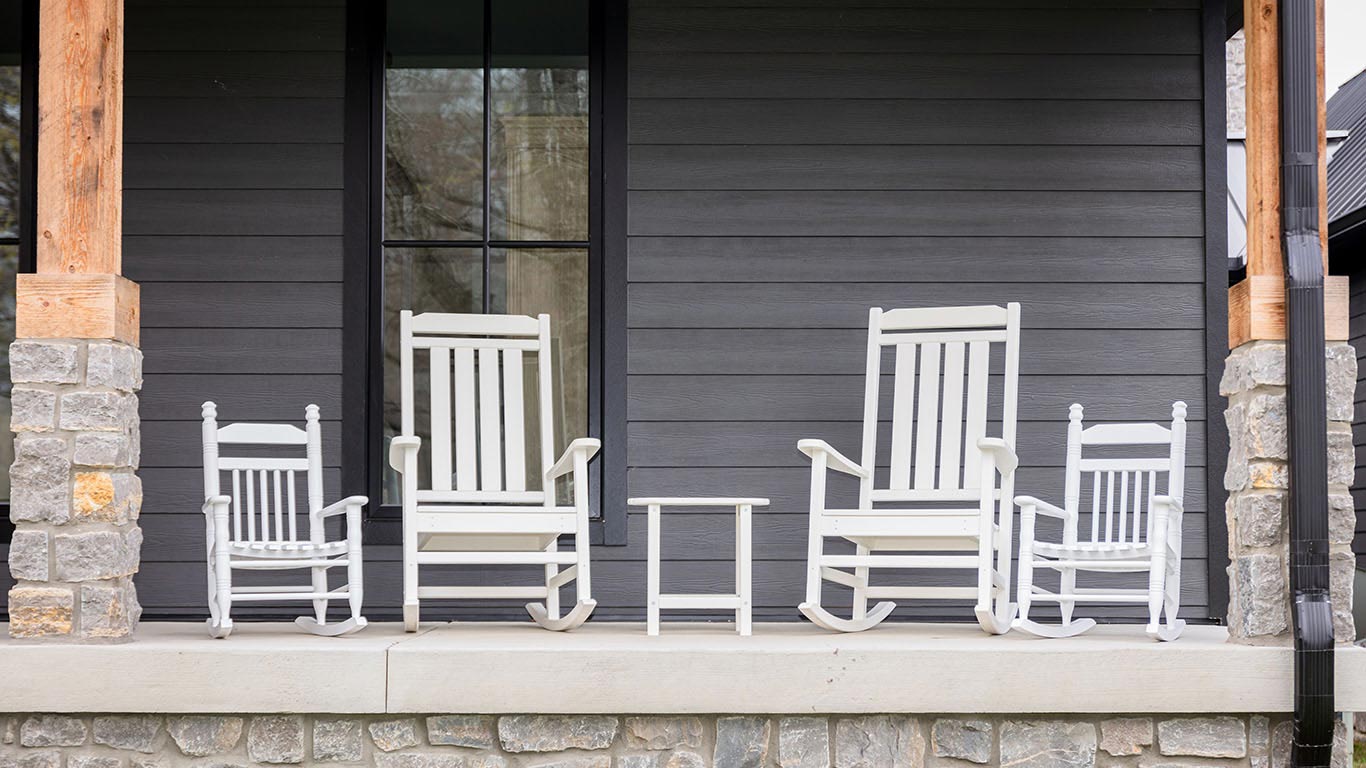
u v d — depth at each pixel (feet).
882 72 15.75
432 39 15.64
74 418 11.24
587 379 15.60
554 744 11.24
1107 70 15.81
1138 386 15.65
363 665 11.05
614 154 15.51
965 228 15.67
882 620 15.15
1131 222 15.74
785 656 11.21
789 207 15.64
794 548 15.48
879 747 11.34
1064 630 12.69
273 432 13.58
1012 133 15.75
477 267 15.56
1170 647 11.45
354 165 15.42
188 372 15.33
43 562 11.18
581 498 12.84
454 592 13.58
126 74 15.47
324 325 15.39
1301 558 11.37
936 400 14.07
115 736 11.14
